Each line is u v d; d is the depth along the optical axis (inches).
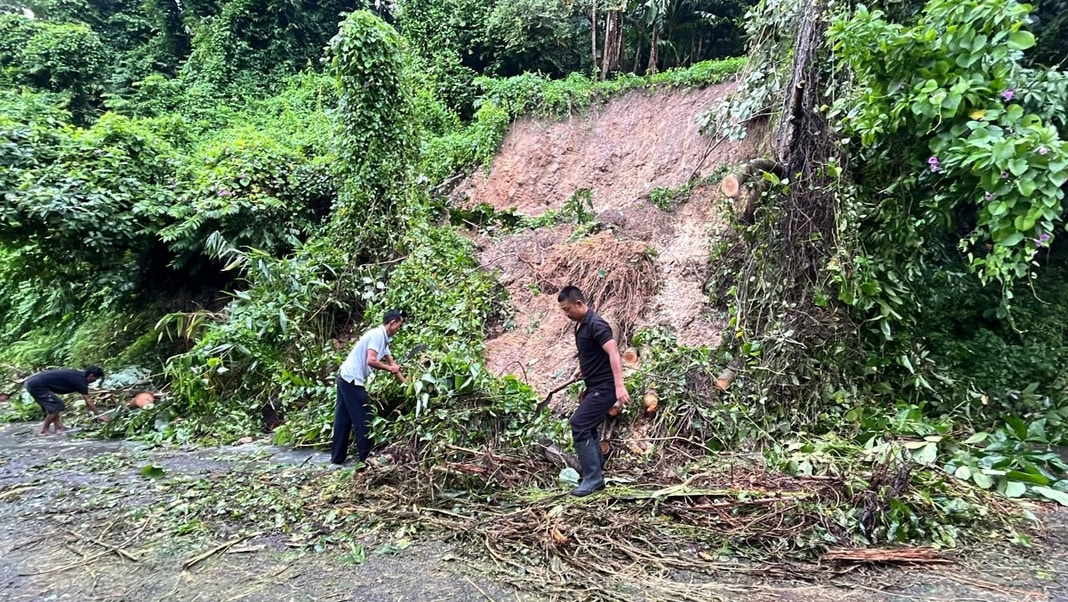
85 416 276.8
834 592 112.8
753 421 190.2
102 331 388.8
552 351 261.6
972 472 159.9
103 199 315.0
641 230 317.7
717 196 282.4
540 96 445.4
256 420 251.6
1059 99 191.9
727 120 318.7
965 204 239.5
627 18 533.6
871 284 202.8
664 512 144.3
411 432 187.5
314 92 640.4
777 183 211.2
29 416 283.9
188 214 340.8
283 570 125.0
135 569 126.9
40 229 308.5
